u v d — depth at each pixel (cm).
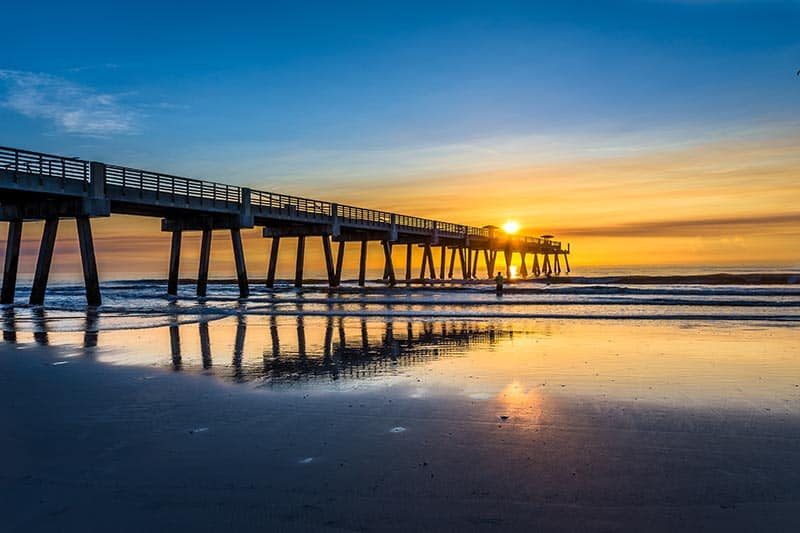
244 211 3328
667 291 3169
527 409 771
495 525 436
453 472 541
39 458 593
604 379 969
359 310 2375
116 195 2544
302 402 822
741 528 429
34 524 445
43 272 2586
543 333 1609
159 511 465
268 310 2400
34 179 2192
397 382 959
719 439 636
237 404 812
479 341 1458
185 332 1677
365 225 4647
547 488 502
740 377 982
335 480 524
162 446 627
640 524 436
